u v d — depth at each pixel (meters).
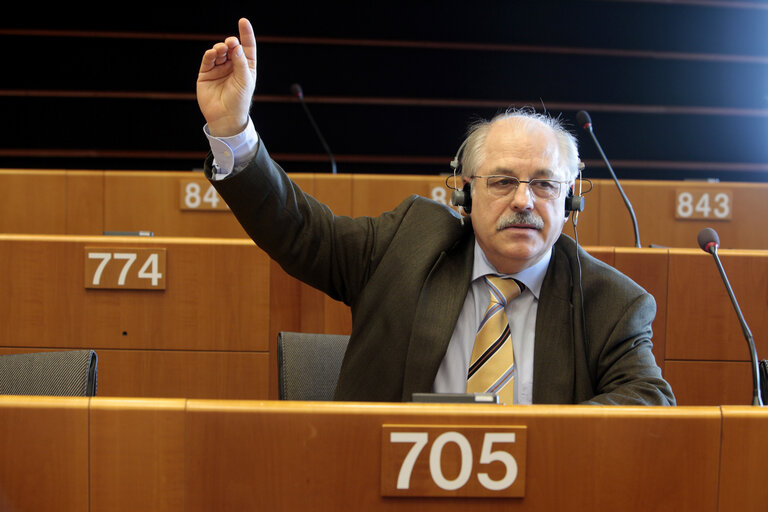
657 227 3.75
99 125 6.02
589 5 6.20
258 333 2.21
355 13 6.12
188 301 2.20
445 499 0.87
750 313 2.17
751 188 3.73
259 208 1.38
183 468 0.86
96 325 2.19
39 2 5.89
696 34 6.23
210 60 1.30
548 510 0.88
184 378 2.21
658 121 6.32
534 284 1.45
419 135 6.27
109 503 0.86
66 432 0.86
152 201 3.70
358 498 0.87
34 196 3.70
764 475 0.89
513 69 6.23
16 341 2.18
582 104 6.27
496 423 0.87
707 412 0.89
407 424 0.86
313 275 1.48
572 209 1.48
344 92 6.19
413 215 1.54
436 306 1.41
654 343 2.18
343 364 1.47
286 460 0.86
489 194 1.39
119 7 5.95
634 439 0.88
